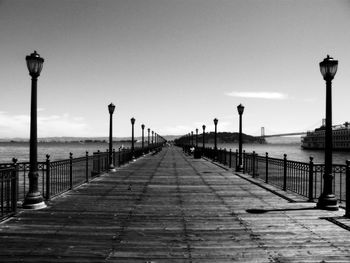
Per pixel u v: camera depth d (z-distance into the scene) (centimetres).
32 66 891
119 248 595
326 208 917
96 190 1268
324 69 931
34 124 911
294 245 618
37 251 575
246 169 2067
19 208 904
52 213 860
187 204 998
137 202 1025
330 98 930
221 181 1556
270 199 1083
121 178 1667
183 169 2191
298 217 831
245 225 757
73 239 644
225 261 539
